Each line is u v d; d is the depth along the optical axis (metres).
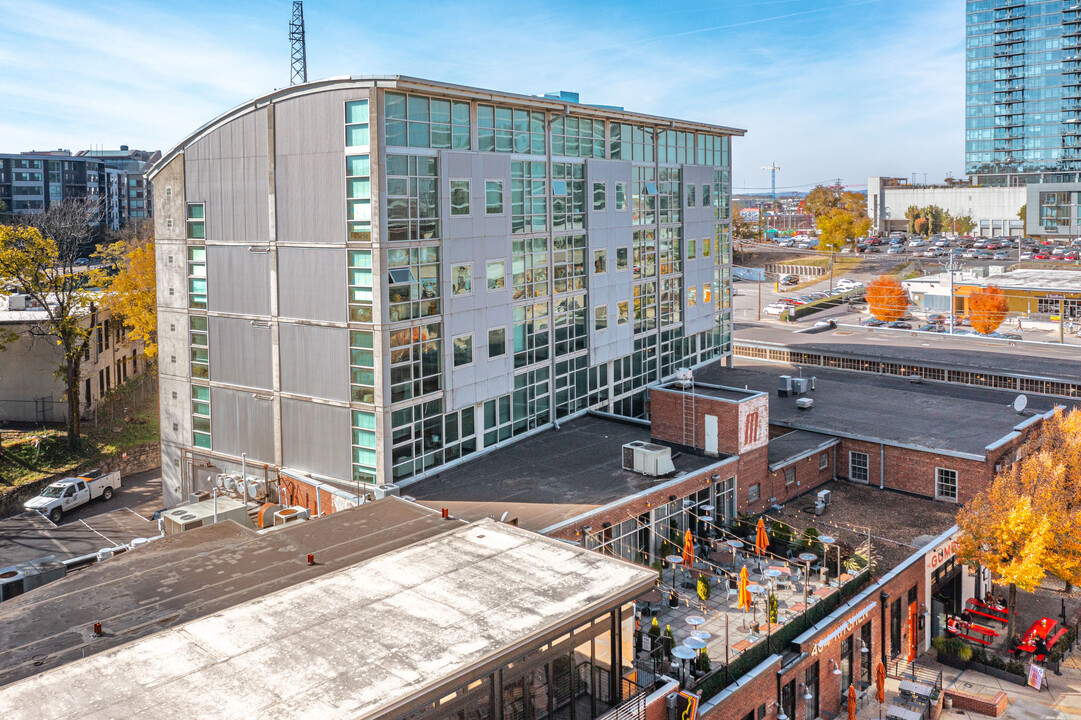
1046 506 36.31
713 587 35.50
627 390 55.03
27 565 31.88
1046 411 55.19
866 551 38.88
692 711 25.48
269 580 25.48
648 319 56.91
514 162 44.22
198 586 25.19
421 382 39.72
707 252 63.53
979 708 33.06
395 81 36.09
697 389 45.84
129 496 52.91
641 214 55.12
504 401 44.97
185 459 46.03
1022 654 36.31
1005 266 153.75
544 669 20.19
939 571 39.25
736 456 41.97
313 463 40.78
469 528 26.09
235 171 41.53
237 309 42.44
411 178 38.38
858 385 63.38
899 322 107.62
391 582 22.39
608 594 21.52
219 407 44.09
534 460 42.72
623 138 52.91
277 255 40.50
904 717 30.45
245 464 41.78
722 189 64.94
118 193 163.62
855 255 188.12
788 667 30.03
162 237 45.16
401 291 38.25
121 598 24.47
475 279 42.16
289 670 18.12
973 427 50.69
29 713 16.64
